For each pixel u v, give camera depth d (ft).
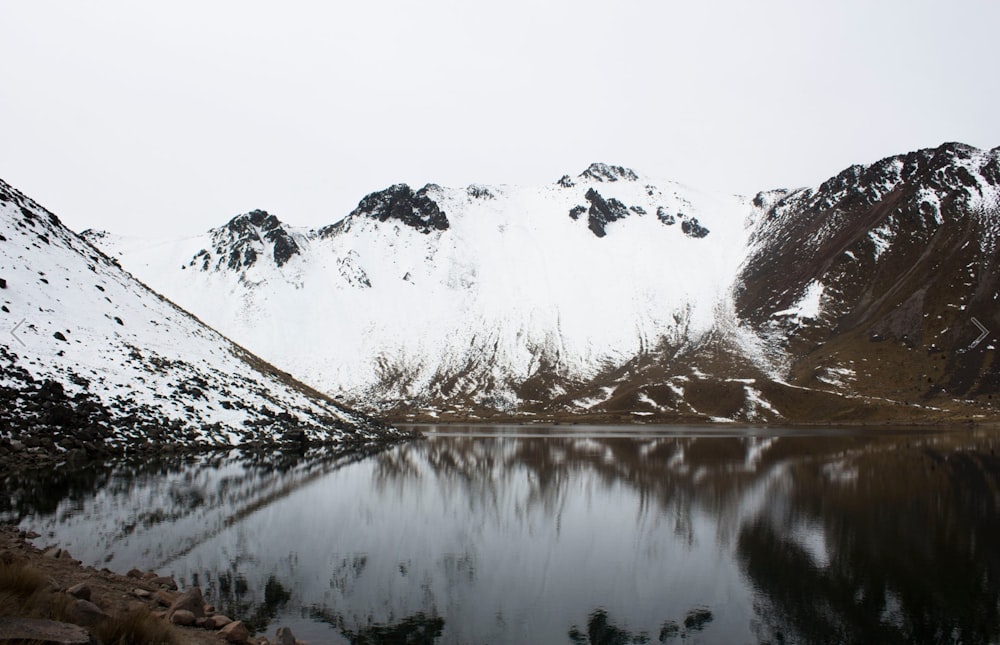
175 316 321.93
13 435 156.15
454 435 464.65
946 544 109.09
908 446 337.52
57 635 38.55
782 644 67.51
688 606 78.28
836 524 125.59
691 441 387.34
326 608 71.67
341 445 284.00
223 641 49.70
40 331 211.20
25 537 86.94
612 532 117.60
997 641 68.85
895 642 68.33
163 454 187.62
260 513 120.06
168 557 85.30
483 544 106.73
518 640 66.23
